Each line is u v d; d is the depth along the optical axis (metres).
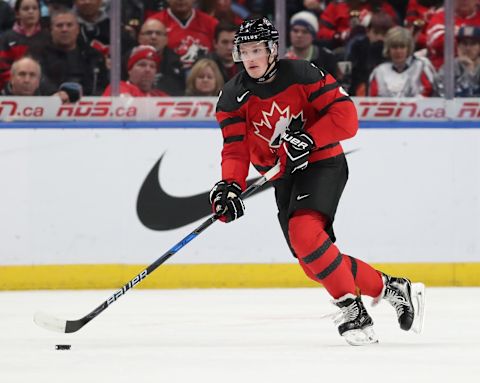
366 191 24.03
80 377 11.69
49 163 23.78
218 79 24.92
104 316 18.77
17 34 24.48
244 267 23.94
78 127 23.84
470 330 16.42
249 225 23.92
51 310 19.91
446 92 25.11
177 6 24.81
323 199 14.24
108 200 23.86
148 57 24.72
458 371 12.03
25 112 24.50
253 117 14.38
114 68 24.69
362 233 24.00
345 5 25.03
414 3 25.11
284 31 25.03
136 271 23.88
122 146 23.92
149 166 23.97
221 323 17.64
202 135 24.05
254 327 17.08
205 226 14.55
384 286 15.05
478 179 24.20
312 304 20.55
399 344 14.67
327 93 14.12
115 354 13.77
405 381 11.31
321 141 14.05
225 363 12.76
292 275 24.00
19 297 22.28
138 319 18.25
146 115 24.77
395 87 25.11
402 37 25.02
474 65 25.03
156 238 23.92
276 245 23.97
